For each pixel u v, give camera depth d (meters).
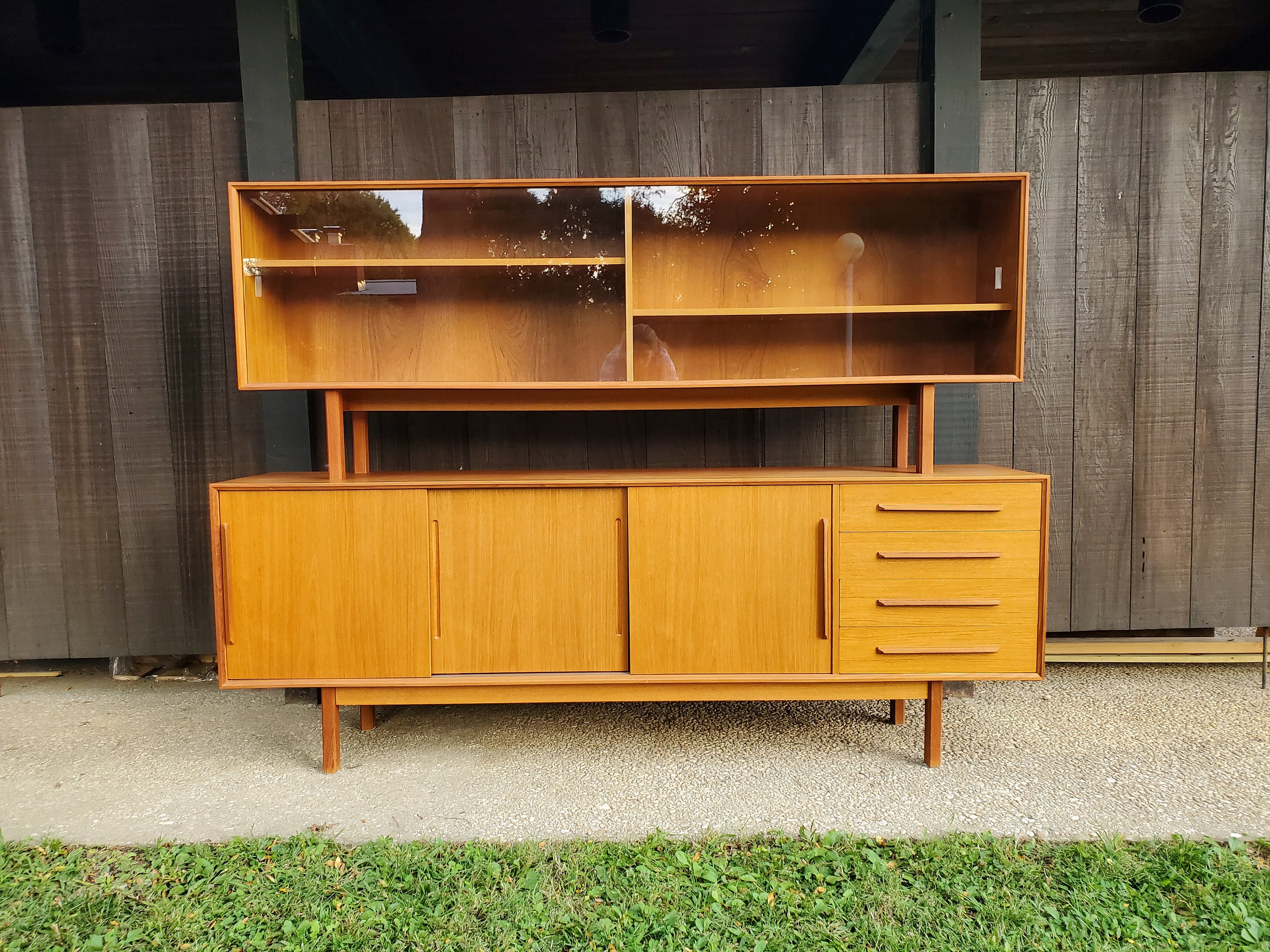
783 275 2.18
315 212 2.07
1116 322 2.42
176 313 2.44
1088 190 2.39
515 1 3.09
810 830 1.61
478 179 2.40
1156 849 1.52
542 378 2.14
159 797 1.80
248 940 1.29
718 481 1.87
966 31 2.31
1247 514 2.47
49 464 2.47
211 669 2.66
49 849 1.57
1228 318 2.42
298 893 1.40
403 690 1.94
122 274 2.43
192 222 2.41
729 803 1.75
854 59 3.00
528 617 1.92
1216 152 2.38
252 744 2.10
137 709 2.36
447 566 1.91
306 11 2.52
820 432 2.48
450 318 2.15
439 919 1.33
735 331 2.15
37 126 2.39
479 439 2.49
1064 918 1.31
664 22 3.31
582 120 2.39
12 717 2.29
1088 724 2.17
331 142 2.38
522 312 2.14
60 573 2.50
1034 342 2.43
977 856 1.50
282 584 1.90
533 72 3.80
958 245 2.15
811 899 1.38
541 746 2.08
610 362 2.12
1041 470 2.46
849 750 2.03
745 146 2.40
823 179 1.97
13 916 1.35
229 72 3.68
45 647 2.52
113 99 3.95
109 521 2.49
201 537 2.49
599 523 1.91
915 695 1.92
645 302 2.15
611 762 1.98
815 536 1.89
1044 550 1.87
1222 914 1.32
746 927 1.32
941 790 1.80
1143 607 2.50
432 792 1.82
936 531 1.88
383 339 2.15
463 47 3.51
